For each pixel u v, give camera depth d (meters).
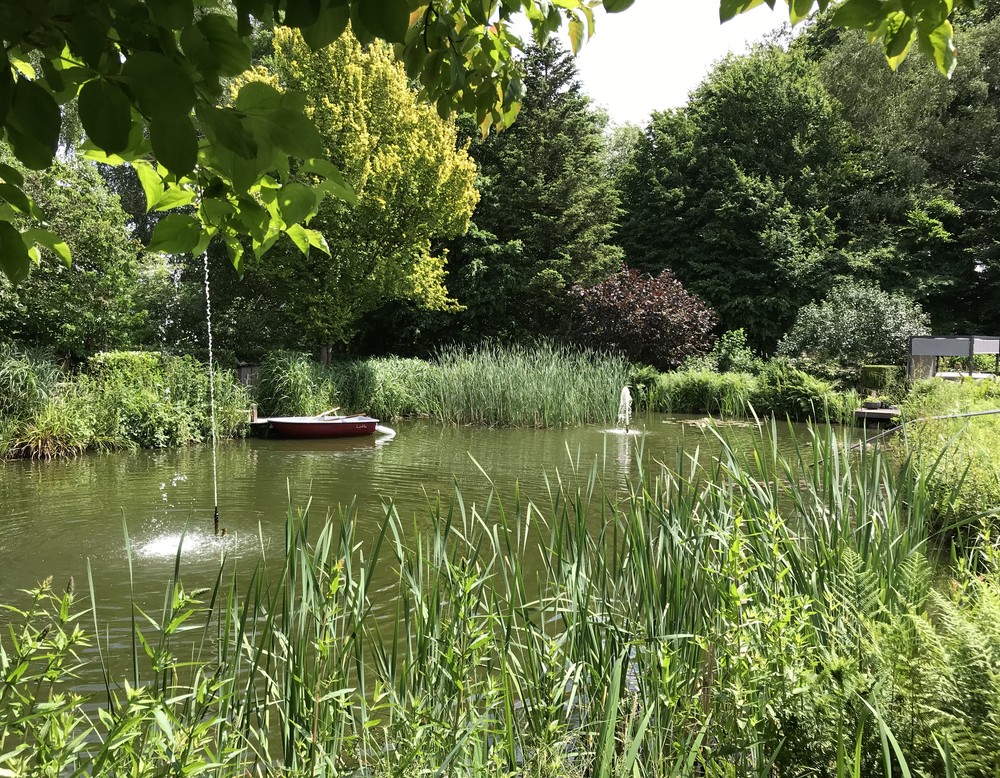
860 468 3.30
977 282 26.45
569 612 2.75
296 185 1.43
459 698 2.20
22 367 10.73
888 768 1.50
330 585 2.30
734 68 29.50
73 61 1.08
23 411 10.55
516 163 24.47
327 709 2.22
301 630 2.39
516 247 23.81
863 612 2.21
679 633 2.59
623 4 1.65
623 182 30.39
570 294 21.91
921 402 9.84
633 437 12.33
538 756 1.97
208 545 5.73
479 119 2.34
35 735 1.65
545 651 2.43
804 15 1.79
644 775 2.03
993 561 2.53
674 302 20.30
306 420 12.60
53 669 1.79
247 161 1.13
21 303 12.69
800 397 15.08
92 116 0.95
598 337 20.22
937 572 3.78
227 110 1.04
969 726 1.62
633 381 18.52
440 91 2.07
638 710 2.43
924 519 3.27
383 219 17.55
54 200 12.86
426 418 15.90
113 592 4.65
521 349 17.89
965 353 13.92
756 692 1.92
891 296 19.81
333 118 16.58
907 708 1.70
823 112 27.83
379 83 17.14
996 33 26.91
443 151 17.95
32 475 8.95
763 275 26.14
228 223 1.51
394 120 17.45
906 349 17.48
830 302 19.70
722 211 26.86
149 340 17.64
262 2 1.10
